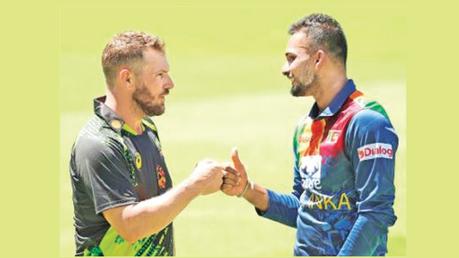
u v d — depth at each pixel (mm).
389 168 24469
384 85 74312
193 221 45312
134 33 25219
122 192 24125
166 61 25359
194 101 73250
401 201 46031
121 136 24719
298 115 67062
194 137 61000
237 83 79688
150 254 25016
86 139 24516
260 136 60875
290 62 25875
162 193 25766
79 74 81562
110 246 24672
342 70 25641
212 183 24891
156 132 26625
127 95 24984
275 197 27469
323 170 25203
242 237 42719
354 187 24938
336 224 25172
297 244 26188
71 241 40969
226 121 65625
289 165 54031
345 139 24891
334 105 25328
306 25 25766
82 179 24469
